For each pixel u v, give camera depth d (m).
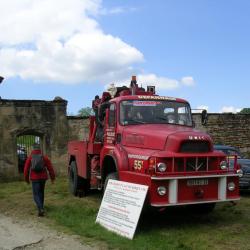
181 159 6.88
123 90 9.14
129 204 6.82
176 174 6.79
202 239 6.47
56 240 6.44
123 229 6.70
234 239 6.48
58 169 15.65
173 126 7.91
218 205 9.33
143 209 7.26
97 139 9.34
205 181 7.02
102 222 7.28
